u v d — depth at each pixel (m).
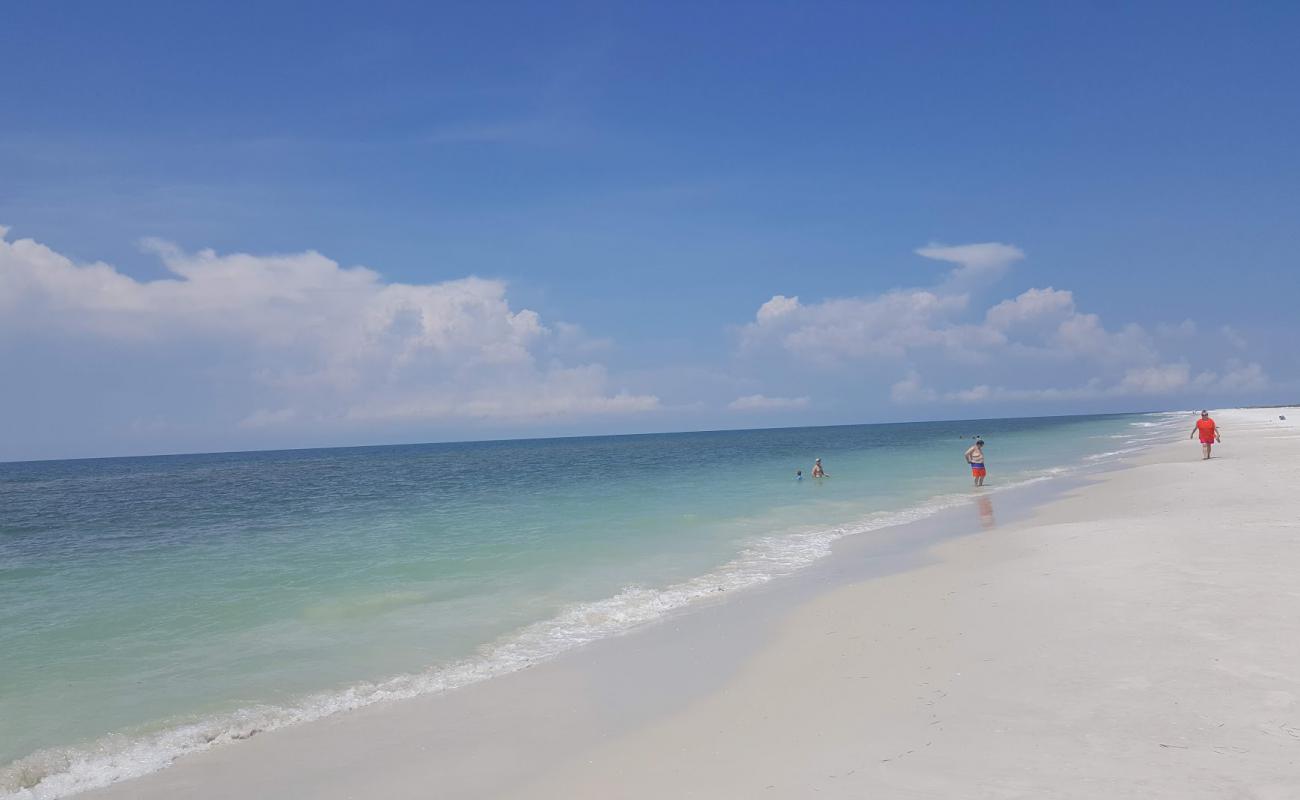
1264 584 9.95
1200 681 6.92
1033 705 6.84
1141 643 8.10
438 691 9.35
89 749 7.96
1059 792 5.24
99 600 14.80
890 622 10.38
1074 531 16.02
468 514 27.83
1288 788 5.04
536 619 12.54
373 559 18.42
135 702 9.25
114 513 34.44
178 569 18.12
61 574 17.88
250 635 12.05
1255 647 7.63
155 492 50.38
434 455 148.12
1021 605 10.28
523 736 7.68
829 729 6.90
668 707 8.16
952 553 15.48
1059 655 8.07
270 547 21.36
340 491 44.97
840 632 10.23
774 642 10.19
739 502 28.58
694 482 39.69
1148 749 5.75
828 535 20.08
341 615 13.10
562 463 74.44
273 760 7.54
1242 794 5.01
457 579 15.70
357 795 6.59
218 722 8.59
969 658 8.37
